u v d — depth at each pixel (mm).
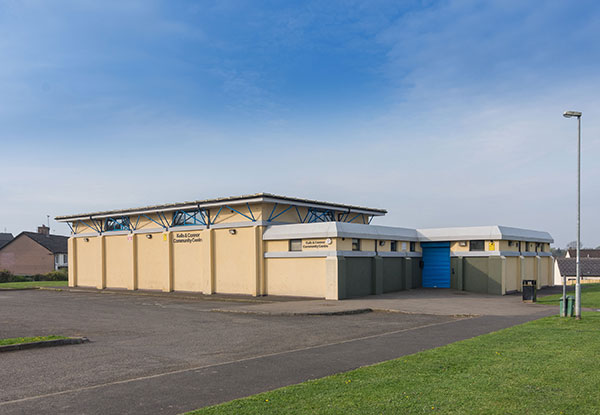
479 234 30547
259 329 16344
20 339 13516
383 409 7070
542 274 35906
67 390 8656
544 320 16844
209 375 9570
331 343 13391
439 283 33031
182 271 34312
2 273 54594
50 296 33938
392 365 9883
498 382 8492
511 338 13016
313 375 9531
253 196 29016
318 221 33438
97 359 11469
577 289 17094
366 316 19734
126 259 38375
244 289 30406
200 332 15828
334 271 26109
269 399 7570
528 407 7156
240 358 11531
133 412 7301
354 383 8484
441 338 13898
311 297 27531
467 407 7160
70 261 43344
